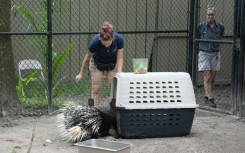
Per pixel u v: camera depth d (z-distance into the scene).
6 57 8.59
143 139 7.40
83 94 10.60
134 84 7.30
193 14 9.77
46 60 9.99
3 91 8.54
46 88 9.71
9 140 7.26
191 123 7.55
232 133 7.90
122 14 11.71
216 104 10.33
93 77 8.12
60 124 7.41
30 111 9.02
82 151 6.13
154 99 7.30
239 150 7.04
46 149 6.91
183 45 12.15
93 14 11.51
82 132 7.14
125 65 11.81
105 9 11.59
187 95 7.44
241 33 8.81
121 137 7.41
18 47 11.12
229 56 12.37
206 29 9.85
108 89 8.80
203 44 9.80
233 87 9.02
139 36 11.89
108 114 7.38
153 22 11.91
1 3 8.52
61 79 10.59
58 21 11.34
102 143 6.28
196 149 7.02
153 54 11.99
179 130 7.52
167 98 7.35
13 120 8.41
